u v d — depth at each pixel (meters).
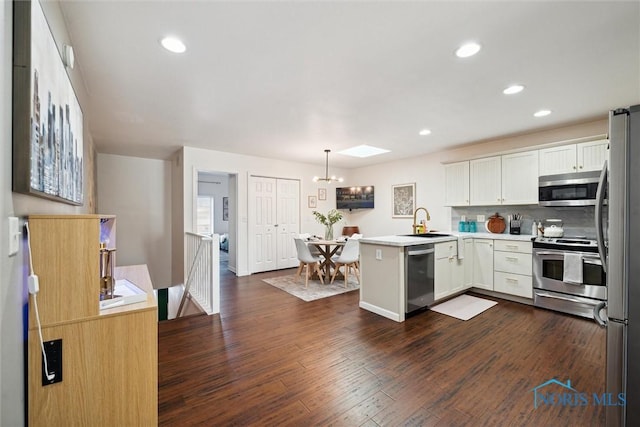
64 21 1.59
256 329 2.93
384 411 1.70
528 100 2.86
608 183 1.29
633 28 1.74
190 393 1.87
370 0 1.50
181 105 2.96
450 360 2.29
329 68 2.22
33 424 1.01
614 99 2.84
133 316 1.22
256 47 1.93
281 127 3.74
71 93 1.60
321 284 4.84
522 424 1.60
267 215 5.94
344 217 7.21
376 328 2.94
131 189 5.62
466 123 3.60
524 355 2.36
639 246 1.21
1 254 0.77
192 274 4.27
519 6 1.55
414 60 2.11
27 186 0.88
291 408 1.73
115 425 1.18
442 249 3.68
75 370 1.10
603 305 1.46
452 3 1.53
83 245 1.12
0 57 0.76
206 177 9.94
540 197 3.70
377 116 3.32
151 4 1.51
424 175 5.56
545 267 3.48
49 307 1.05
